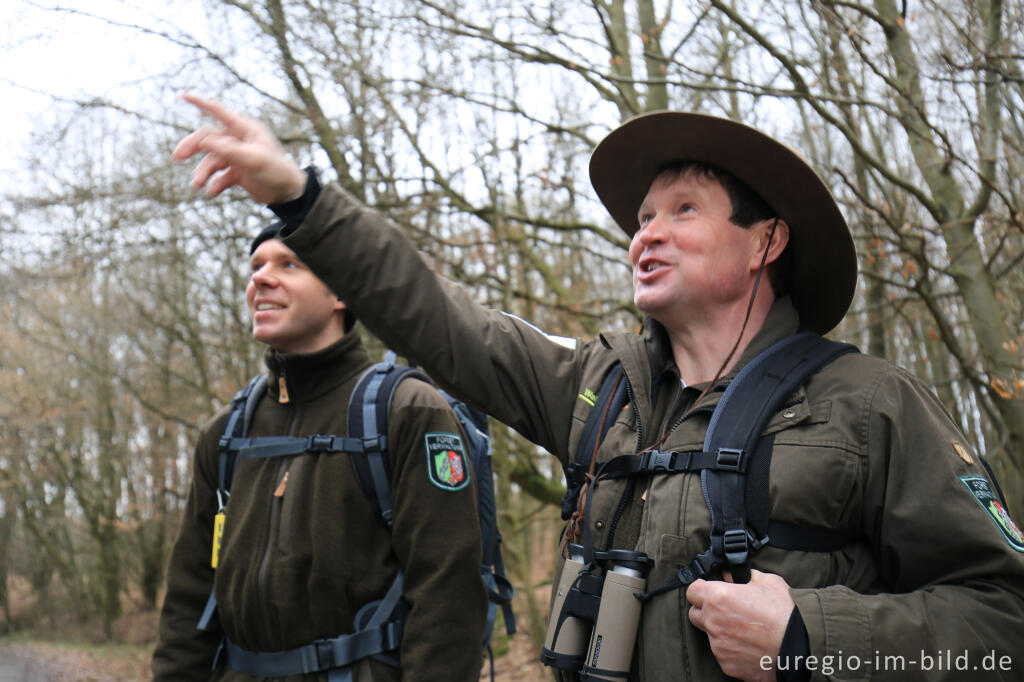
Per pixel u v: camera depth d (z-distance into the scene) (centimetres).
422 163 646
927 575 132
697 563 130
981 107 484
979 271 479
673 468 139
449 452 212
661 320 156
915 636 122
